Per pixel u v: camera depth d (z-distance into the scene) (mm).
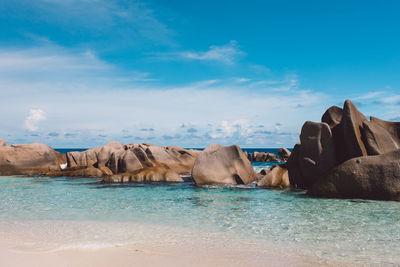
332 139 18000
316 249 7430
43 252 7047
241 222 10375
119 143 36062
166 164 29859
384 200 13773
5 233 9008
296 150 20594
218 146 22625
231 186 20297
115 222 10484
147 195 16672
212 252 7238
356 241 8016
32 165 30984
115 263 6332
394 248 7434
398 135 17172
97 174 28641
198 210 12539
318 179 16625
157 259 6648
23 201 14898
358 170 14484
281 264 6430
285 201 14398
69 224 10203
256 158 61938
